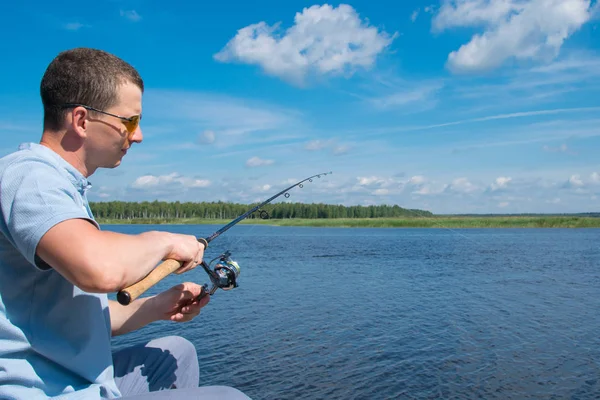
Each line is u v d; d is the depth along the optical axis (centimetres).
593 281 1312
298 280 1305
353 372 569
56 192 154
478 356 632
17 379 158
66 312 167
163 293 253
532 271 1550
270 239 3772
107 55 181
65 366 167
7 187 153
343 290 1142
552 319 845
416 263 1788
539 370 582
